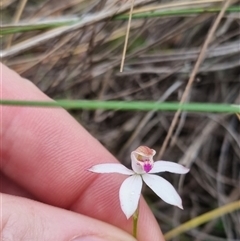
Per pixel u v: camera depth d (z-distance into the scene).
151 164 0.06
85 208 0.08
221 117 0.09
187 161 0.09
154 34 0.09
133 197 0.05
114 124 0.10
